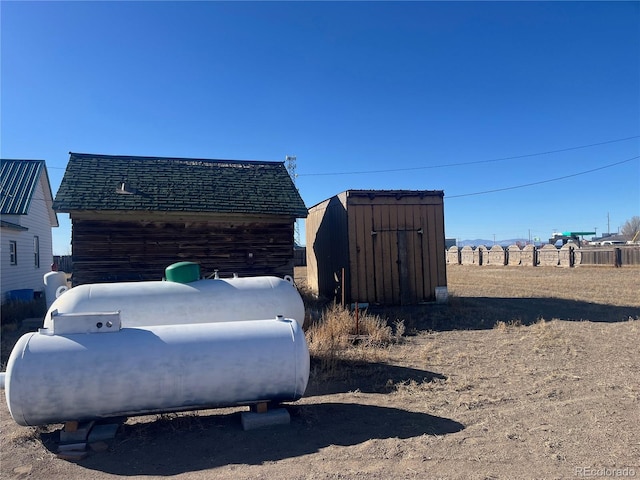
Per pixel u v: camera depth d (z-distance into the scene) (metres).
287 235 13.59
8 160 20.75
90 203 11.75
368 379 7.22
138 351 4.96
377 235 14.37
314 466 4.29
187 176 13.99
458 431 5.08
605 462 4.26
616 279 26.69
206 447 4.79
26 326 12.52
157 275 12.47
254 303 7.71
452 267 45.94
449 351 9.04
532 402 6.00
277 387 5.30
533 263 44.47
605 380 6.88
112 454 4.68
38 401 4.65
